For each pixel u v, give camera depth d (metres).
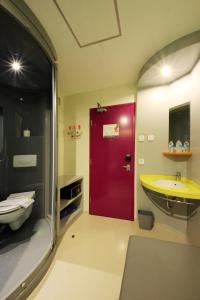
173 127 2.14
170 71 1.91
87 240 1.94
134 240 1.10
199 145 1.66
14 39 1.38
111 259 1.61
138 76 2.24
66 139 2.96
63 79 2.39
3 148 2.20
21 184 2.29
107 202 2.64
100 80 2.43
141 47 1.68
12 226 1.86
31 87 2.27
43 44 1.38
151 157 2.29
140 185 2.36
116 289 1.26
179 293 0.71
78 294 1.22
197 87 1.70
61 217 2.35
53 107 1.71
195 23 1.36
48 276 1.39
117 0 1.17
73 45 1.65
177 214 2.07
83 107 2.84
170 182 2.02
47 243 1.71
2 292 1.11
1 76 2.00
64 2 1.18
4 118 2.20
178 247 1.02
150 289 0.73
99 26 1.41
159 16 1.30
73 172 2.90
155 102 2.27
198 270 0.85
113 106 2.61
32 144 2.33
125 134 2.53
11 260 1.44
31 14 1.21
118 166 2.57
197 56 1.62
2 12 1.09
